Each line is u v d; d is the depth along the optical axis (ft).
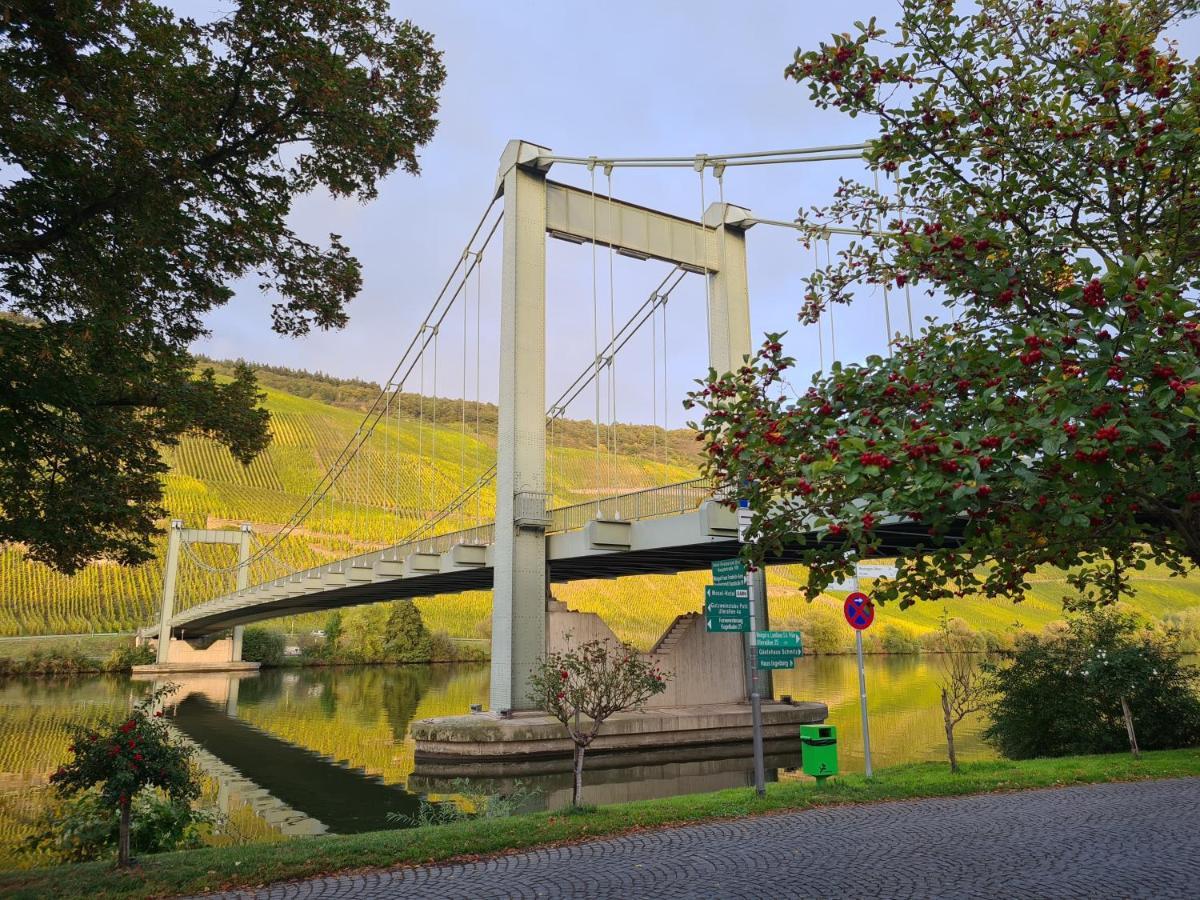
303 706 139.44
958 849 26.91
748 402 20.85
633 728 86.07
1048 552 18.37
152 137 30.30
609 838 30.78
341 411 554.46
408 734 104.37
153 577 305.53
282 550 298.76
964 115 20.79
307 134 37.78
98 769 27.07
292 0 35.06
